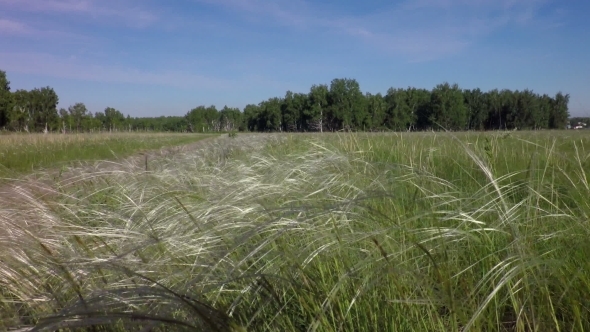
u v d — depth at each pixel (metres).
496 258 2.32
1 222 3.13
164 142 28.66
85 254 2.75
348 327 2.09
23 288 2.45
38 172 5.87
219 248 2.75
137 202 3.89
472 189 4.02
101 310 1.94
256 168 5.32
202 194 3.70
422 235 2.61
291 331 2.11
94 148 18.53
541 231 2.65
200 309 1.79
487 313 2.15
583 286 2.12
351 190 3.59
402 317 2.07
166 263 2.46
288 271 2.28
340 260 2.35
